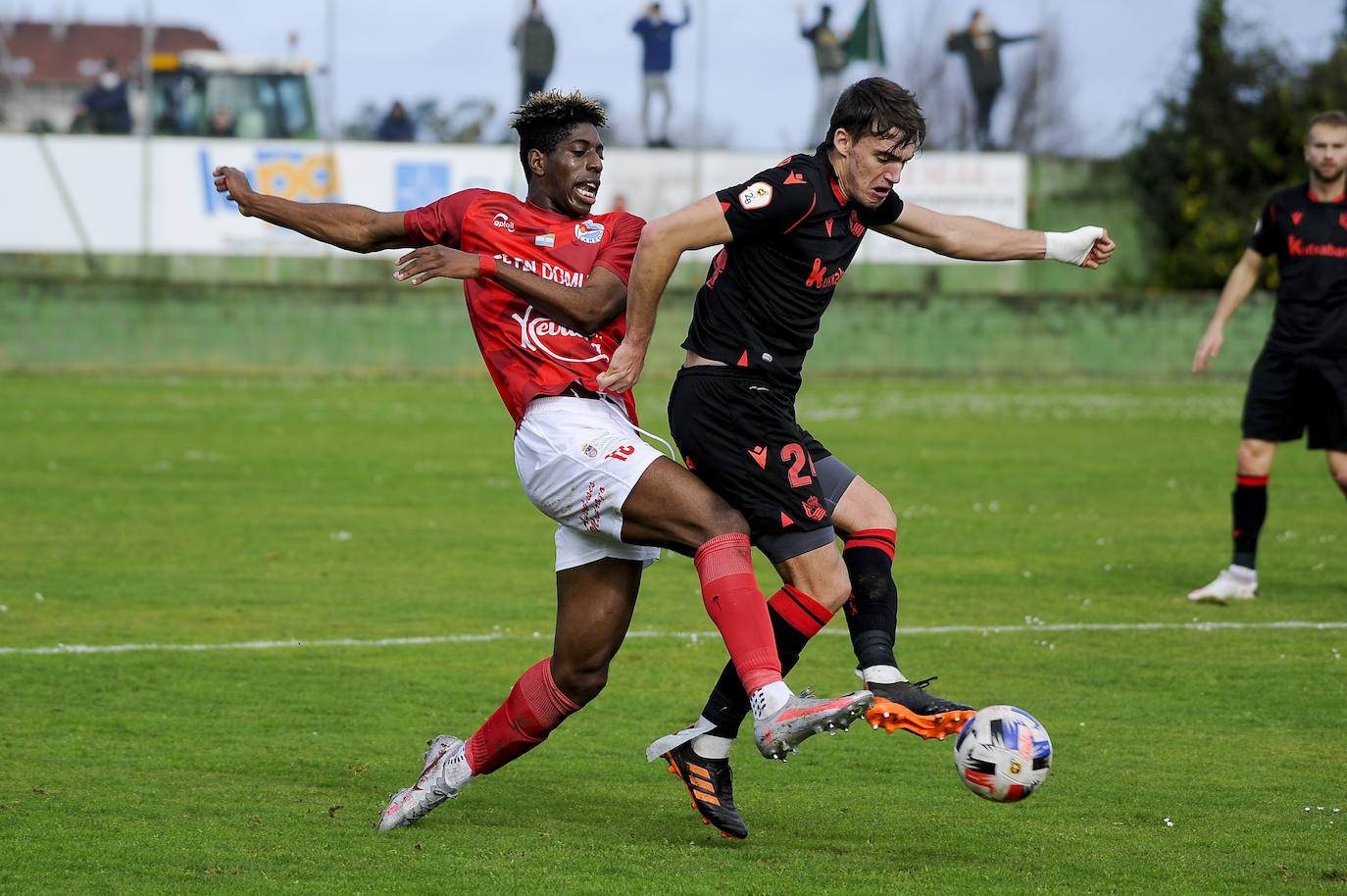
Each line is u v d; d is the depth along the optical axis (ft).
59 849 32.96
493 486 105.50
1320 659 55.31
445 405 167.22
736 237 33.47
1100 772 40.88
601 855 33.47
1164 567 76.48
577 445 34.53
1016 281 234.38
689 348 35.65
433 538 83.05
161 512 90.58
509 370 35.81
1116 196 235.61
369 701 48.14
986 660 55.01
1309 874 32.35
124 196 208.85
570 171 36.09
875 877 31.99
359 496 99.35
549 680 35.42
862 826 36.11
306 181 210.38
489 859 33.01
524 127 36.55
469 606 64.54
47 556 75.20
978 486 108.68
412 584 69.51
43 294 195.11
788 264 34.12
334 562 75.10
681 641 58.29
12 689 48.75
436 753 35.99
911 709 33.30
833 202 34.06
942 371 213.87
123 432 133.39
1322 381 66.08
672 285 215.31
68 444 124.06
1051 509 97.66
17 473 106.93
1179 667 53.98
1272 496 105.09
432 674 51.96
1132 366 214.28
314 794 38.06
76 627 58.75
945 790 39.50
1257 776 40.47
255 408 158.81
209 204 210.59
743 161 219.00
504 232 35.99
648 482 33.94
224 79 212.84
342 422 147.43
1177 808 37.60
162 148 208.95
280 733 44.04
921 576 73.26
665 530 34.04
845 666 54.80
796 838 35.09
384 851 33.47
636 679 51.85
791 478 34.65
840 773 41.27
